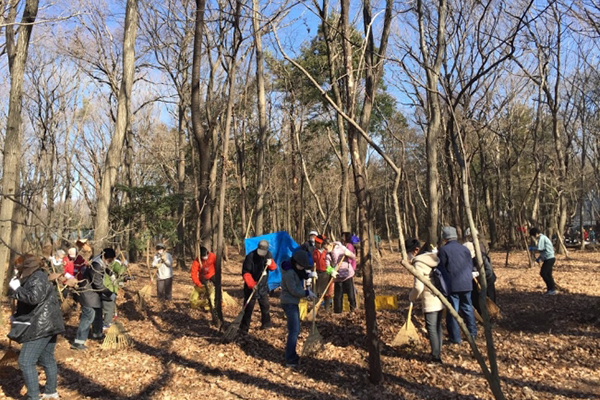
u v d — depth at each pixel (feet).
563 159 83.56
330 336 25.57
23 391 19.60
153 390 19.43
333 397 17.93
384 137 76.38
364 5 23.86
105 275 27.73
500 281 45.39
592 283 40.42
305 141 86.22
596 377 18.78
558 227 83.20
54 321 17.80
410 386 18.58
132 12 39.68
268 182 84.28
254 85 65.98
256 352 23.98
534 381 18.66
